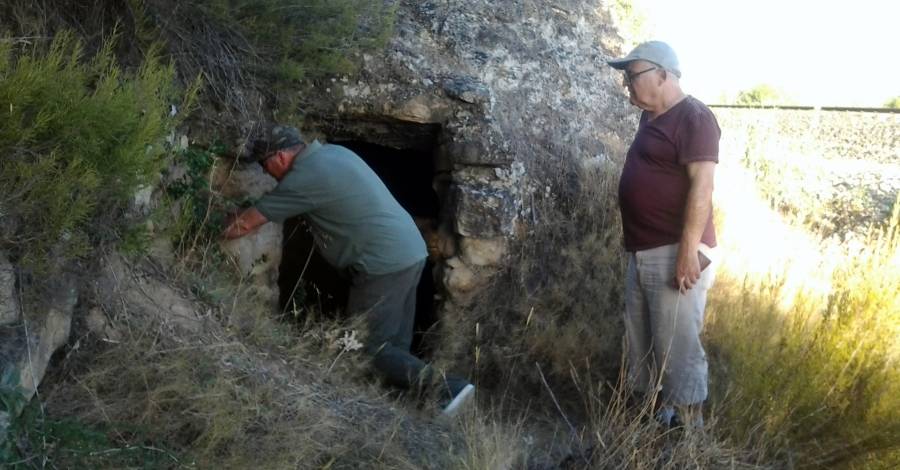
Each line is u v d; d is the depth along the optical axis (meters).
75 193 2.29
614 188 4.74
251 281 3.76
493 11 5.00
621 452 3.20
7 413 1.95
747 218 6.06
